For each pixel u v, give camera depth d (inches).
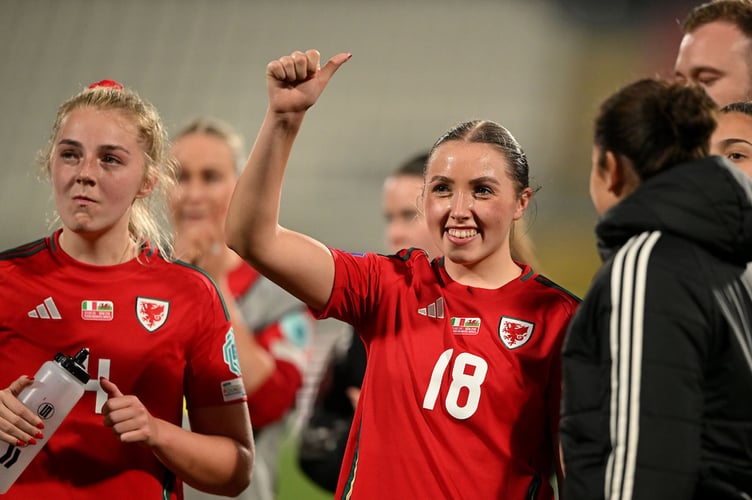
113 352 343.6
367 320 363.9
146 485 346.0
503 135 354.6
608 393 280.5
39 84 2423.7
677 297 280.2
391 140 2292.1
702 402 279.7
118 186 343.9
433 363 341.7
